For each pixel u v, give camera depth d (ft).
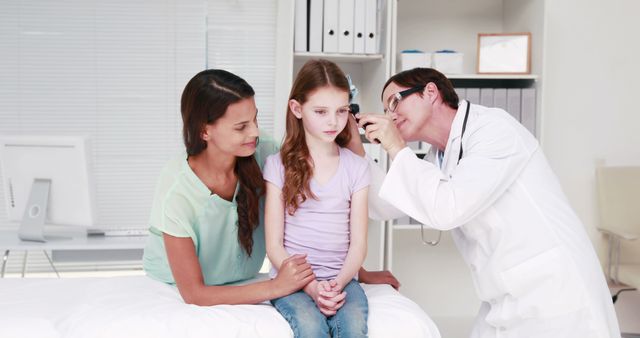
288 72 10.25
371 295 5.78
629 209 10.96
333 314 5.20
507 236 5.25
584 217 11.68
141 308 5.39
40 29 11.46
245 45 11.93
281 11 11.30
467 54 11.60
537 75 10.62
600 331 5.04
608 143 11.66
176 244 5.69
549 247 5.16
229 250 6.28
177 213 5.70
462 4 11.55
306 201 5.78
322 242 5.75
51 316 5.44
